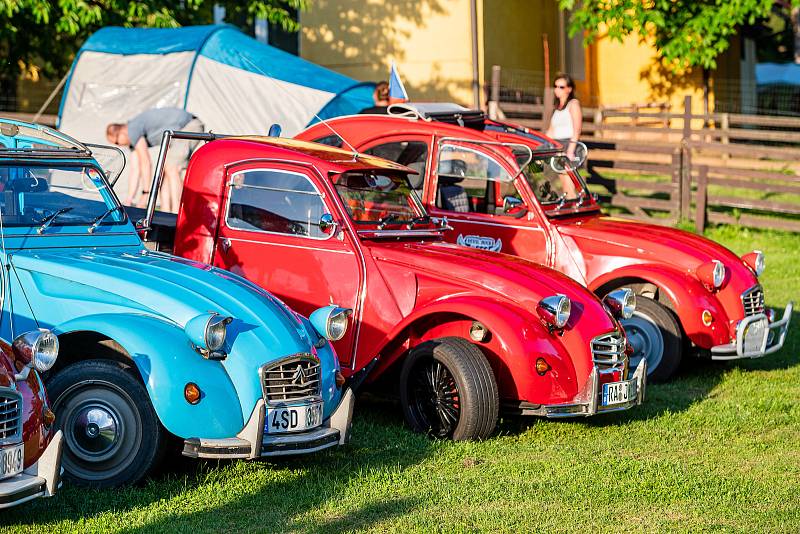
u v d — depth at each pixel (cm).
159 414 550
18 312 609
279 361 581
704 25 1938
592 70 2408
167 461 611
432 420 708
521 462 652
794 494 605
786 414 796
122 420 563
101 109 1299
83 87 1321
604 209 1831
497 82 1777
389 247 744
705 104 2334
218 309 588
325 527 530
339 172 748
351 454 661
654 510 573
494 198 918
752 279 914
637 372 741
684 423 764
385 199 775
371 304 726
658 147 1727
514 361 684
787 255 1520
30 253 626
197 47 1286
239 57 1286
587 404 698
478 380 675
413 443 683
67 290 604
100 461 565
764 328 902
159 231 820
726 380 912
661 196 1895
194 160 787
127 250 678
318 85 1274
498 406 682
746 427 757
